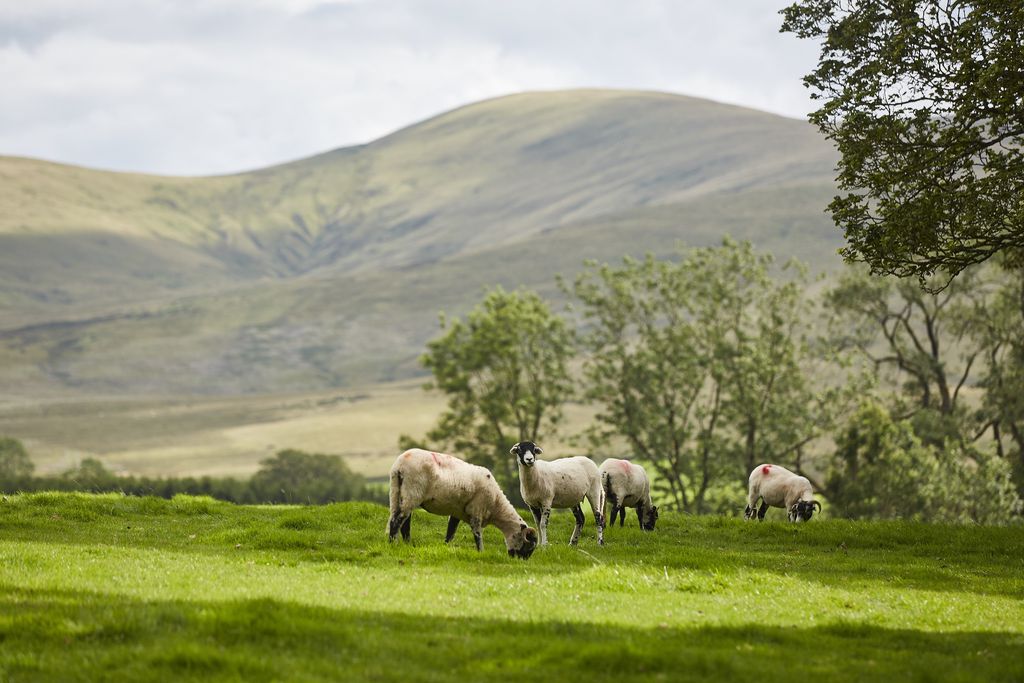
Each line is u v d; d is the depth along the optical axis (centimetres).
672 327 7119
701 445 6825
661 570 1894
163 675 960
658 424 6975
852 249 2841
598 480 2467
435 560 1919
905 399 7281
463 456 7388
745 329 7006
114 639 1079
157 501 2839
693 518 3078
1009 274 6353
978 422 6725
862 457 6644
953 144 2728
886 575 2067
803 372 7112
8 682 934
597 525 2455
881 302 6962
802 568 2136
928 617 1555
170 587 1466
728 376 6762
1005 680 1116
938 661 1209
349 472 13050
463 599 1470
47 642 1063
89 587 1417
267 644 1083
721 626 1309
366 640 1122
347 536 2267
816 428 6700
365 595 1463
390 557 1927
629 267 7106
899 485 6203
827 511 6619
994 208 2667
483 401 7331
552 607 1437
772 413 6644
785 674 1084
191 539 2239
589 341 7231
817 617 1486
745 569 2005
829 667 1138
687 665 1084
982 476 5978
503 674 1038
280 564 1828
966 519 6016
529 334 7294
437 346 7438
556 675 1042
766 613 1497
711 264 6988
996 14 2597
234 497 10894
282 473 12500
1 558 1655
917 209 2675
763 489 3359
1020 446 6619
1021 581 2034
